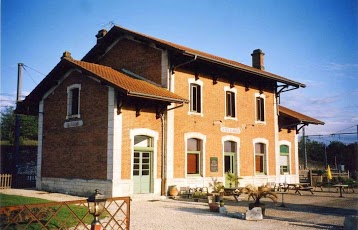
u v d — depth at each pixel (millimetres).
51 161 16922
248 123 20078
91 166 14781
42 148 17547
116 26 17875
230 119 18969
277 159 21812
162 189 15398
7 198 12141
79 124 15633
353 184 22156
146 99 14852
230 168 18984
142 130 14961
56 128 16906
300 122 22766
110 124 14125
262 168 21109
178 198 15062
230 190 14930
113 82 13688
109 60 19125
